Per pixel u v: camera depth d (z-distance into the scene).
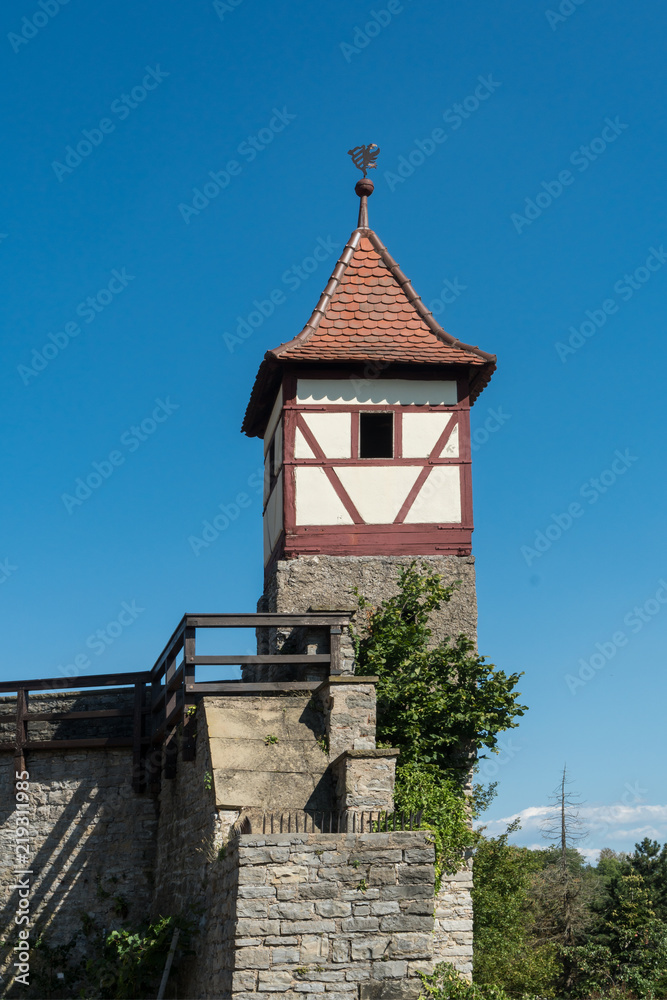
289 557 14.77
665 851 35.03
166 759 13.94
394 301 16.33
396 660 13.95
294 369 15.36
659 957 28.25
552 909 30.69
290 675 14.03
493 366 15.56
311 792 11.70
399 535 14.91
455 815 13.01
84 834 15.68
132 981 11.66
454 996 10.57
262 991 9.49
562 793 32.88
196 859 12.19
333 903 9.78
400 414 15.34
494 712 13.71
